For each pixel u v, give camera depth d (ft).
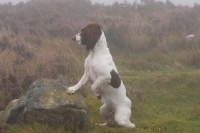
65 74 27.63
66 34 44.24
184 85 28.14
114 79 17.89
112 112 19.25
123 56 39.45
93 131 16.97
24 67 27.61
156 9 59.72
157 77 30.58
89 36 16.98
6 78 23.39
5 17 49.85
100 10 59.62
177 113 23.72
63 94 16.85
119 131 17.52
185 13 51.60
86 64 17.87
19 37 40.19
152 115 22.84
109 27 44.09
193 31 45.32
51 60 29.45
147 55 39.68
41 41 39.99
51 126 16.35
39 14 51.85
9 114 17.01
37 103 16.19
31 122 16.35
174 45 41.81
